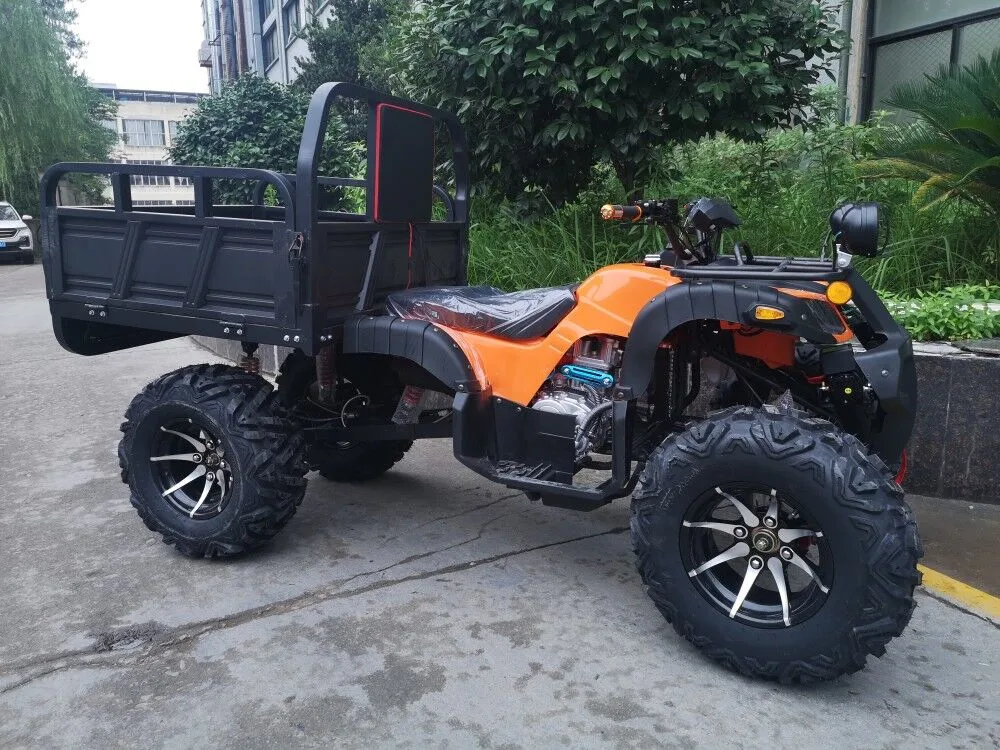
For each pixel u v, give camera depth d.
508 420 3.15
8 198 26.91
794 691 2.53
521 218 5.91
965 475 3.99
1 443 5.29
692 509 2.54
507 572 3.36
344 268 3.22
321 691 2.55
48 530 3.83
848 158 6.06
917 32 7.96
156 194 62.88
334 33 13.07
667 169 6.20
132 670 2.66
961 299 4.40
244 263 3.14
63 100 25.66
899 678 2.60
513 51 4.99
